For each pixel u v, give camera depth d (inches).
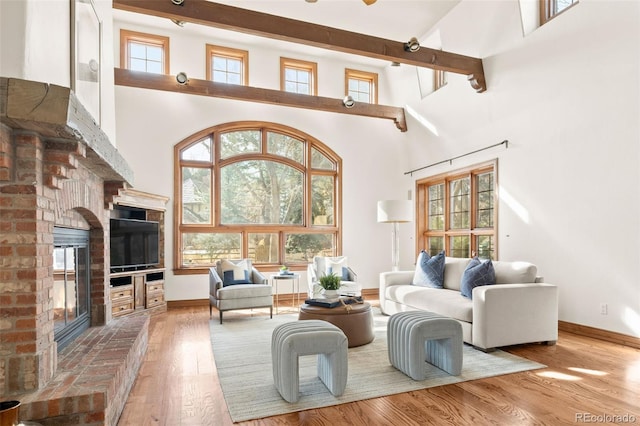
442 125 248.8
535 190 181.8
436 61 203.6
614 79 147.4
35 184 76.8
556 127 171.3
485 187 221.6
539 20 186.2
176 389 105.4
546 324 141.9
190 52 244.1
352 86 294.7
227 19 163.8
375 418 87.5
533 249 182.9
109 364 90.4
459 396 98.7
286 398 95.8
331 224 279.7
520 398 97.0
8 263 75.4
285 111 266.8
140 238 212.2
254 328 179.0
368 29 244.5
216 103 249.8
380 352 136.8
